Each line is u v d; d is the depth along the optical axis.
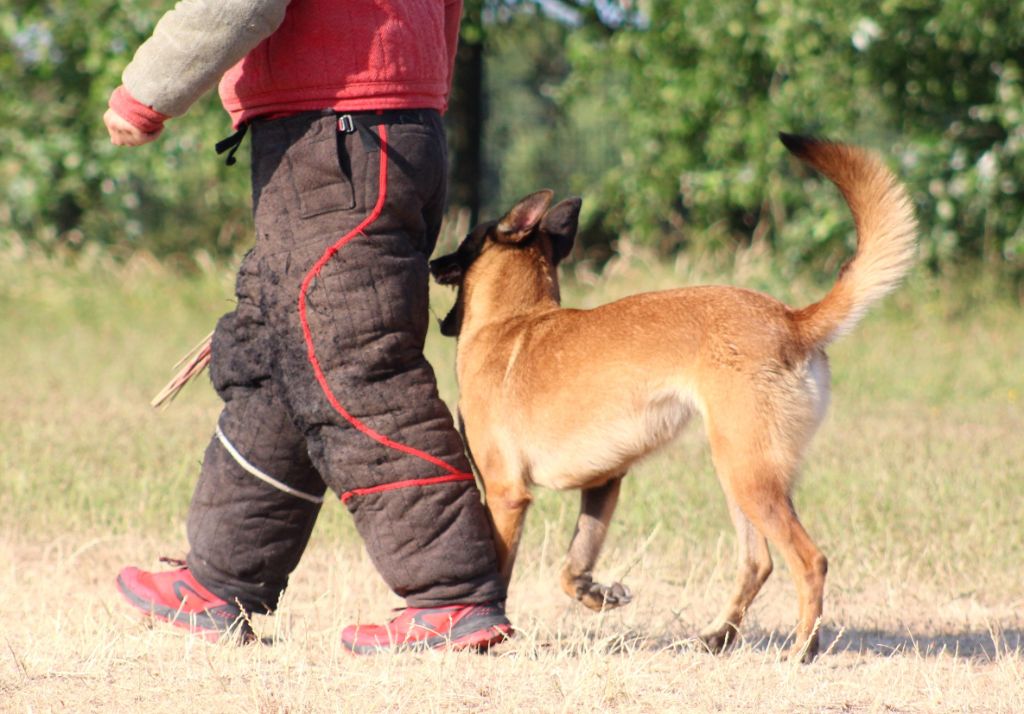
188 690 7.14
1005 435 16.88
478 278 9.62
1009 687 7.55
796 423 8.32
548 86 37.56
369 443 7.87
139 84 7.44
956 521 12.42
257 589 8.50
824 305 8.51
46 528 12.22
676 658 8.36
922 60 28.05
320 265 7.66
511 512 9.02
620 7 30.03
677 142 30.39
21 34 30.11
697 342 8.48
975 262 28.14
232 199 32.97
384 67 7.57
